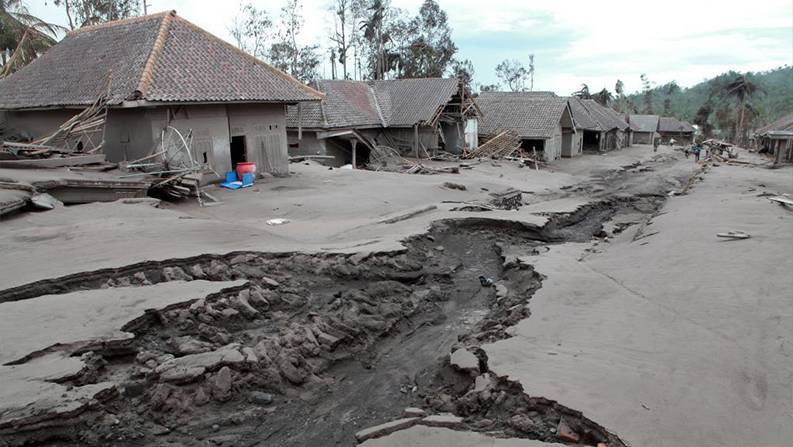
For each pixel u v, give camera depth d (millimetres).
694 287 10883
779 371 7332
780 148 41625
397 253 12781
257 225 15070
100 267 9156
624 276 11984
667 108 121938
